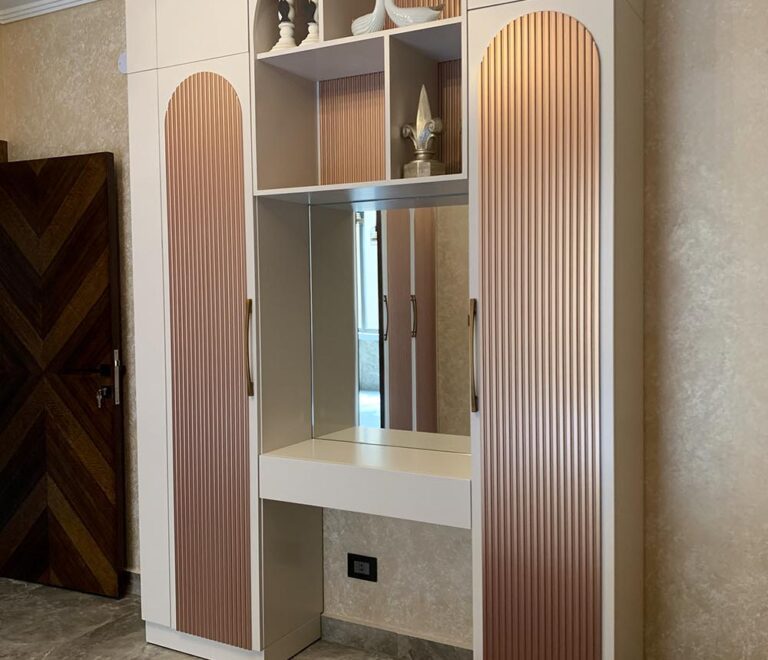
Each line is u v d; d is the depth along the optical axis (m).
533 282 2.33
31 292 3.76
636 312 2.50
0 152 3.88
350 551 3.20
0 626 3.37
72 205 3.63
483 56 2.37
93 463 3.66
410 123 2.71
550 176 2.29
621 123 2.30
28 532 3.84
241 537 2.93
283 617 3.03
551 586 2.36
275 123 2.88
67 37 3.73
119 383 3.63
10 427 3.85
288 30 2.81
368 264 2.99
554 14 2.27
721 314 2.48
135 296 3.11
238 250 2.85
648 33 2.53
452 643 2.98
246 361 2.85
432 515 2.54
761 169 2.40
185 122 2.93
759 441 2.45
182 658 3.09
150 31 2.99
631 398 2.45
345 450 2.92
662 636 2.63
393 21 2.66
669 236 2.54
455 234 2.79
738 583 2.51
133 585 3.72
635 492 2.51
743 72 2.41
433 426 2.88
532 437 2.36
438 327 2.84
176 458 3.05
